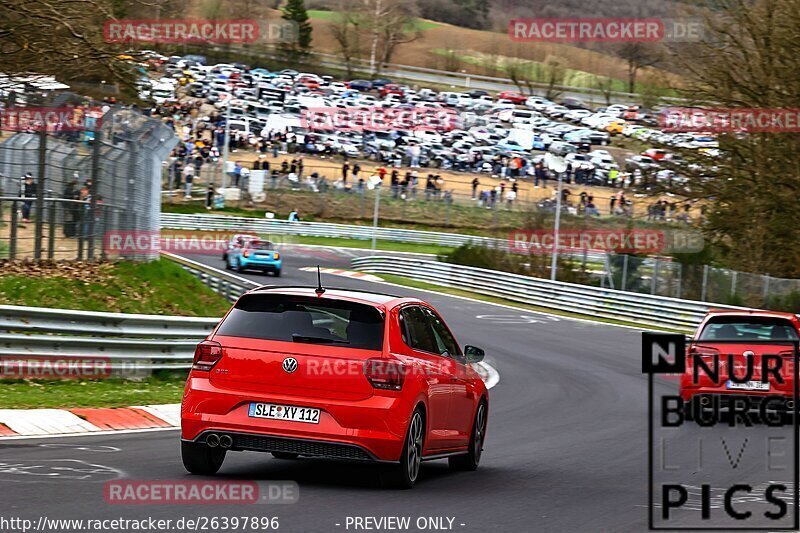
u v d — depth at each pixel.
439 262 151.62
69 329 47.94
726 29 113.81
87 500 22.41
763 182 111.81
